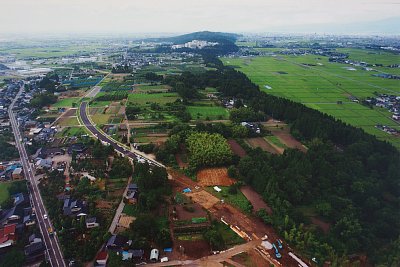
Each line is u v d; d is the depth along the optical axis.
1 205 128.88
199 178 152.88
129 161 165.38
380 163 157.12
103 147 178.12
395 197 140.25
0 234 111.25
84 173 154.75
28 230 115.50
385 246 112.81
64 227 115.06
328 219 126.50
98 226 116.75
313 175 147.75
